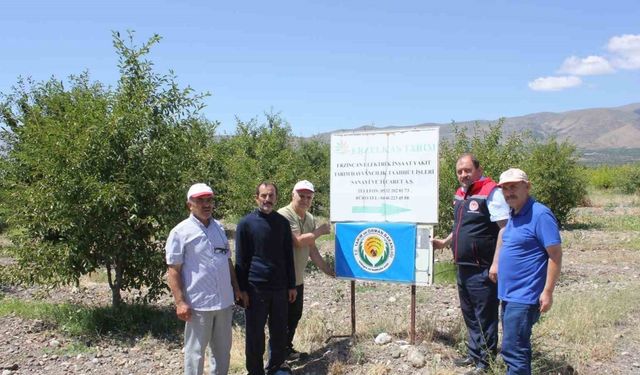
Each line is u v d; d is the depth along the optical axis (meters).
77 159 7.40
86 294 10.27
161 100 8.12
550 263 4.73
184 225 5.25
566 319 7.42
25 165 8.68
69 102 8.83
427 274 6.32
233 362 6.41
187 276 5.24
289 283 5.89
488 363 5.58
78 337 7.49
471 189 5.70
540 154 20.52
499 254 5.05
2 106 10.36
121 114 7.65
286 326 5.84
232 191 13.71
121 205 7.70
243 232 5.70
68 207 7.46
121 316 8.05
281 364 5.85
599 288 10.33
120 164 7.84
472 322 5.79
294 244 6.18
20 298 9.90
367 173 6.67
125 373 6.30
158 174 7.93
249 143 16.75
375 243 6.61
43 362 6.60
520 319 4.84
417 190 6.39
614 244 16.72
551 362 5.89
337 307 9.18
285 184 13.26
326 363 6.11
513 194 4.84
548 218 4.73
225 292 5.38
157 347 7.18
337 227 6.85
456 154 11.55
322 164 26.36
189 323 5.26
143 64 8.20
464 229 5.66
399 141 6.48
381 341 6.47
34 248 7.73
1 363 6.48
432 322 7.16
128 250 7.98
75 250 7.67
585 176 22.25
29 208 7.72
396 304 9.38
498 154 11.62
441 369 5.69
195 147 8.74
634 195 40.03
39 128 7.96
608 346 6.45
